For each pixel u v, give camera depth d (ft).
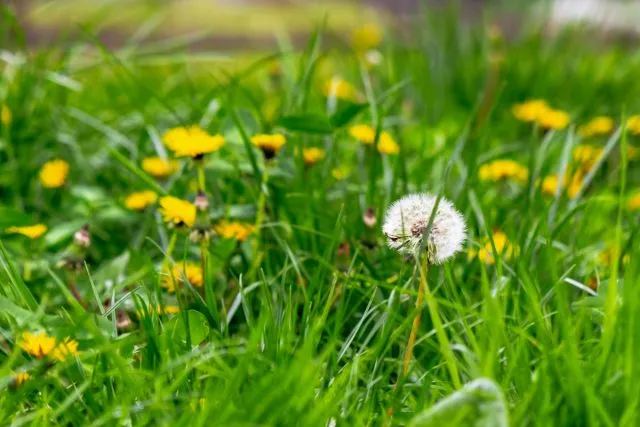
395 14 12.70
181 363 4.00
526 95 7.70
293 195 4.75
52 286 4.55
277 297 4.40
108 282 4.53
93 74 7.23
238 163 4.93
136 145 5.55
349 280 4.33
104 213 4.99
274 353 4.01
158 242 4.92
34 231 4.51
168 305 4.39
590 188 5.27
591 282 4.53
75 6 11.56
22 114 5.60
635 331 3.83
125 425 3.88
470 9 11.83
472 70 8.03
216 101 5.48
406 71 7.52
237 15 14.48
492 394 3.70
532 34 9.02
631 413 3.70
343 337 4.38
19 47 5.83
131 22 11.99
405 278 4.42
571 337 3.94
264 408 3.78
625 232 4.83
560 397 3.82
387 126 5.71
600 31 10.44
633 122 5.54
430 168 5.26
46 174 5.08
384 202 4.84
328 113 5.56
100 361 4.05
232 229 4.62
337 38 8.18
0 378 3.90
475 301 4.44
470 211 4.80
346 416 3.91
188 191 5.12
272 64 7.50
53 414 3.89
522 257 4.40
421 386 4.08
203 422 3.76
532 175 5.00
